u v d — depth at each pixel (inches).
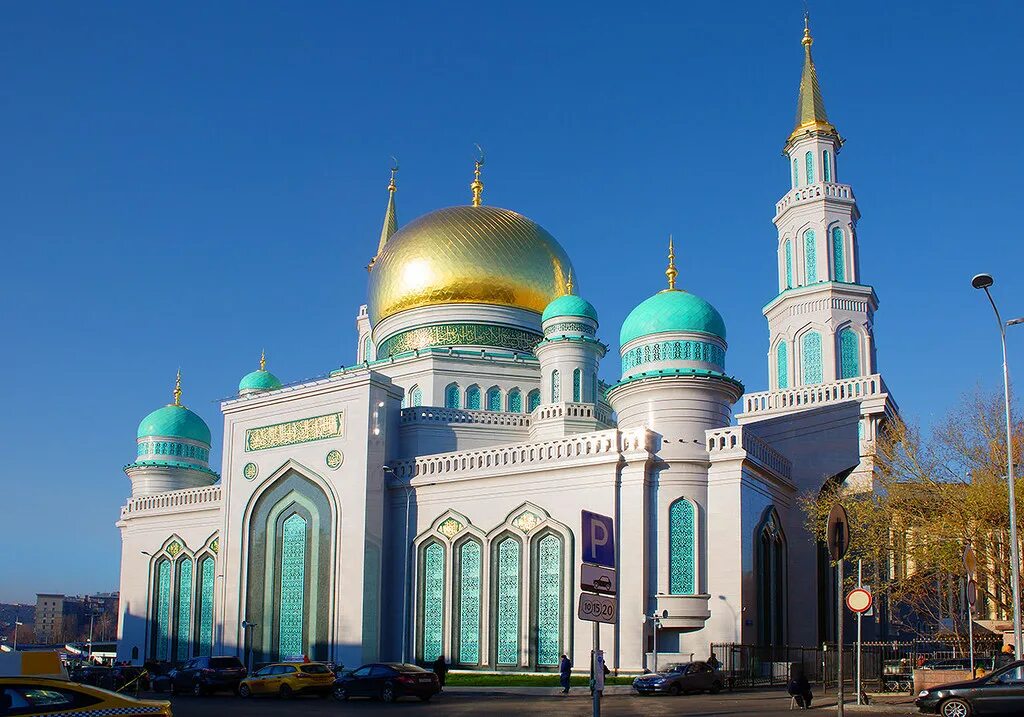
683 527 1542.8
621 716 1001.5
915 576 1471.5
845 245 2022.6
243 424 2014.0
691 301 1696.6
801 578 1731.1
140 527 2290.8
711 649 1460.4
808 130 2102.6
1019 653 1059.9
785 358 2015.3
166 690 1609.3
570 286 2299.5
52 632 7303.2
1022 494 1350.9
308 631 1817.2
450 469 1769.2
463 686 1444.4
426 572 1770.4
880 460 1585.9
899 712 1019.9
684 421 1583.4
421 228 2287.2
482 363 2122.3
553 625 1599.4
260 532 1942.7
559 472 1631.4
